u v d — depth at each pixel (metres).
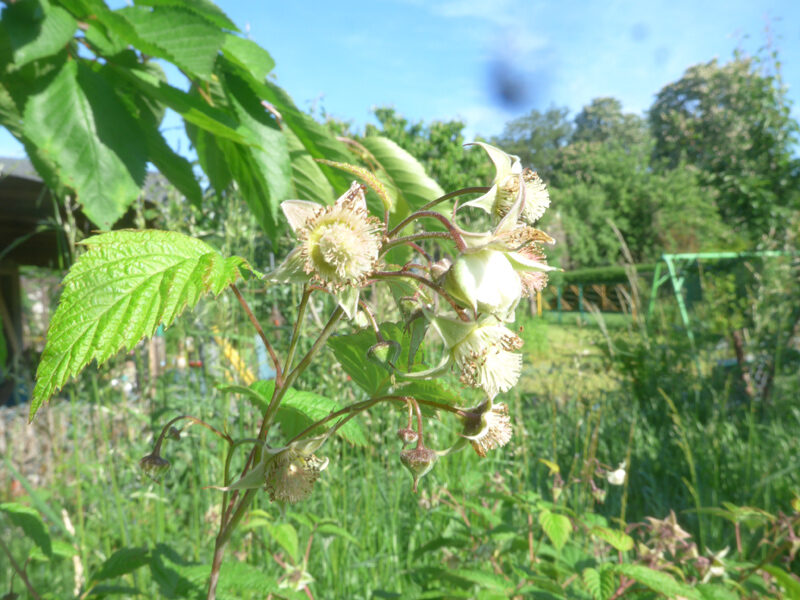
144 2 0.13
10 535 0.25
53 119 0.12
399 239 0.09
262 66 0.14
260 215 0.16
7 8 0.11
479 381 0.09
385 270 0.10
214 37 0.12
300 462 0.09
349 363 0.11
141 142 0.13
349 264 0.08
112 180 0.13
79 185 0.12
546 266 0.08
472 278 0.08
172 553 0.14
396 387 0.10
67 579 0.22
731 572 0.21
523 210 0.09
